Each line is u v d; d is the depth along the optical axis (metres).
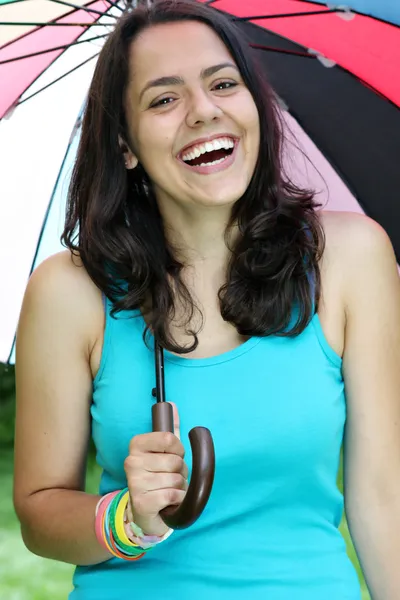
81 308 2.89
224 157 2.84
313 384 2.74
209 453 2.18
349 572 2.71
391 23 3.25
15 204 3.35
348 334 2.85
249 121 2.79
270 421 2.70
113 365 2.82
